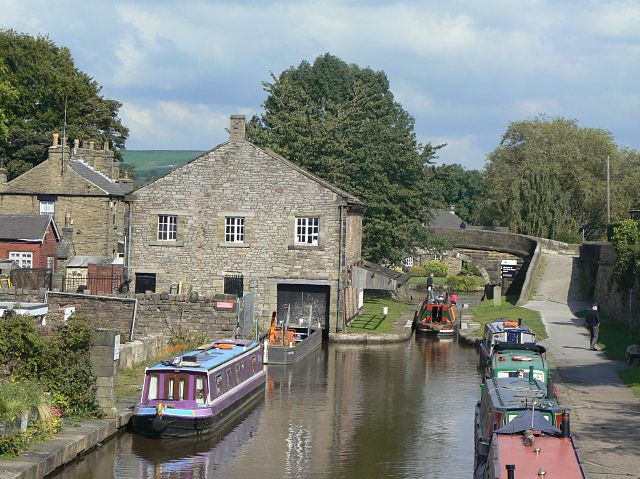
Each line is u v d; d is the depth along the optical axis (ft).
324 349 153.28
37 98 257.55
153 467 79.87
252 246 163.22
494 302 204.33
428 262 328.29
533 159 312.09
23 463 69.97
